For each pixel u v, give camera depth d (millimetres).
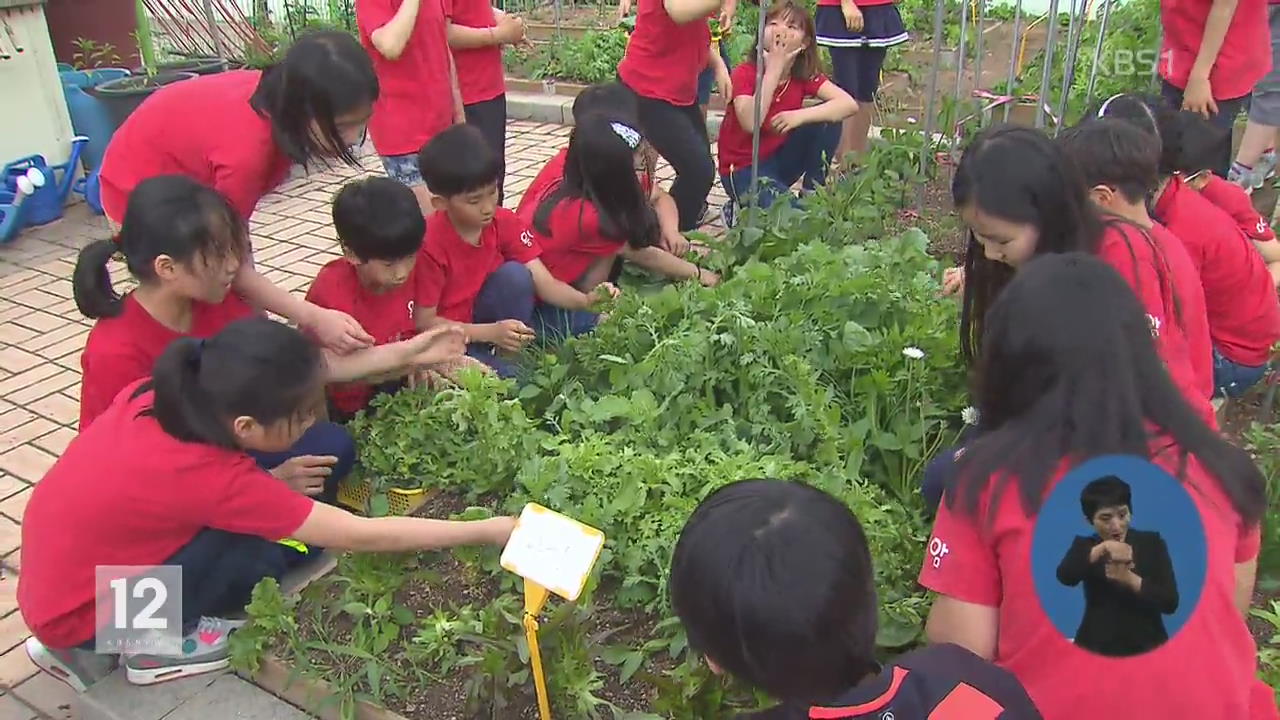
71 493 2516
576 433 3293
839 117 5219
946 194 5434
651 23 4723
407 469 3160
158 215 2748
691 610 1529
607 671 2533
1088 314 1776
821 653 1463
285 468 3045
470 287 3877
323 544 2553
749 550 1470
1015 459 1805
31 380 4422
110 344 2936
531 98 8008
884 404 3330
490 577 2816
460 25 5008
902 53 8109
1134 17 6938
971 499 1878
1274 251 3957
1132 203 2902
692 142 4980
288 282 5301
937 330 3467
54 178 6223
